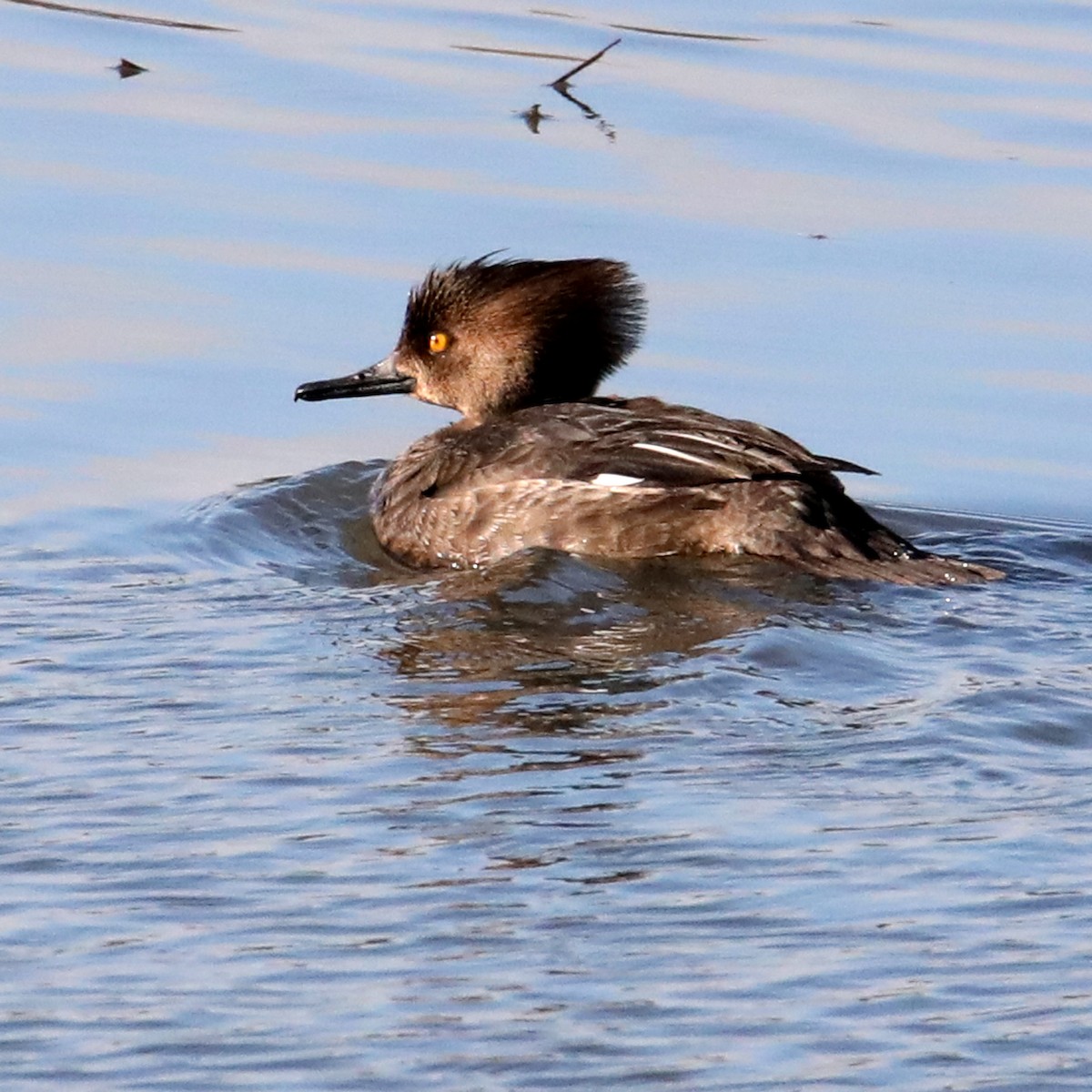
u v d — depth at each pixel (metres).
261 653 12.22
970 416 16.58
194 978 8.30
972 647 12.45
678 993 8.19
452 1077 7.59
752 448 14.42
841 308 17.98
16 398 16.45
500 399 16.38
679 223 19.22
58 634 12.47
